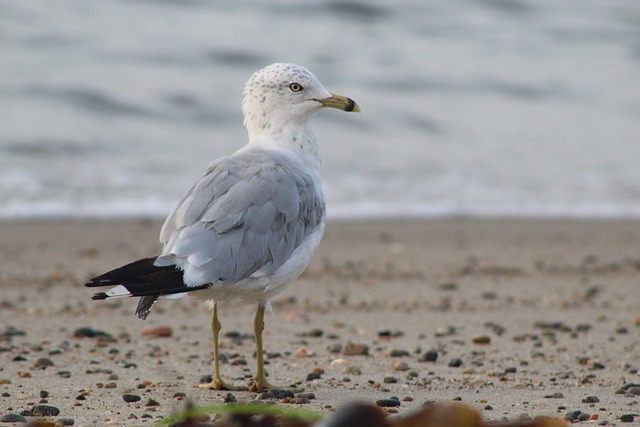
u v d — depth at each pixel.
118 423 6.65
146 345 9.77
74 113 21.56
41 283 12.52
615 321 11.11
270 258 7.63
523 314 11.45
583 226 16.89
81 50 25.09
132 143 20.27
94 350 9.45
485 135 22.83
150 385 8.09
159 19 27.92
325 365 8.99
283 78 8.69
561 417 6.95
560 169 20.66
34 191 17.09
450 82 26.09
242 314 11.42
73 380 8.20
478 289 12.75
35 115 21.09
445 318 11.22
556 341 10.08
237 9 29.39
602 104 25.73
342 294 12.38
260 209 7.61
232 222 7.46
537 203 18.25
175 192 17.58
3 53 24.31
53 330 10.30
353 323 10.93
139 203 16.95
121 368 8.74
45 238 14.87
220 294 7.64
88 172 18.41
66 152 19.34
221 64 25.42
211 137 21.25
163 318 11.13
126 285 6.95
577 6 33.34
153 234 15.42
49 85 22.64
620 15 33.06
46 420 6.67
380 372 8.70
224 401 7.48
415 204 17.77
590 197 18.80
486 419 6.84
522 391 7.96
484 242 15.59
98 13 27.70
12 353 9.20
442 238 15.77
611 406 7.39
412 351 9.59
